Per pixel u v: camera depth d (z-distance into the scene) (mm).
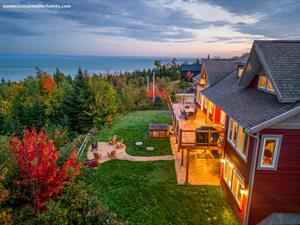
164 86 43094
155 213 10117
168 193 11633
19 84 40406
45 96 34875
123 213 10133
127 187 12242
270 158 8312
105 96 27797
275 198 8648
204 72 20359
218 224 9453
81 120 27172
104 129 23891
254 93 11414
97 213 9398
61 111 29156
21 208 8430
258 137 7938
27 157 7996
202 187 12172
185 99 28609
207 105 18719
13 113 32406
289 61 9602
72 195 9555
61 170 9148
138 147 18141
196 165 14688
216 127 15344
